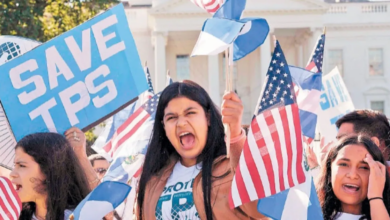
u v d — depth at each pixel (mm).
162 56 45688
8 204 3826
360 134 4406
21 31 17469
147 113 5465
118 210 5121
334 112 7527
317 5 45625
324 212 4371
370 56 49969
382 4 49531
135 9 49906
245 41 3561
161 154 3750
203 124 3578
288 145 3557
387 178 4238
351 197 4227
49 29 20031
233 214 3490
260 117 3572
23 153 3938
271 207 3518
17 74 4457
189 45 50125
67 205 3990
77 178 4043
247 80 50312
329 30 49781
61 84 4504
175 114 3586
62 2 19688
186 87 3605
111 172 4473
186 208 3508
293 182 3547
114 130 6387
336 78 7570
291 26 46000
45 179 3939
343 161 4242
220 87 50438
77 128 4488
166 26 45594
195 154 3594
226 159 3590
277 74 3619
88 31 4543
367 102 49969
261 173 3482
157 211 3576
